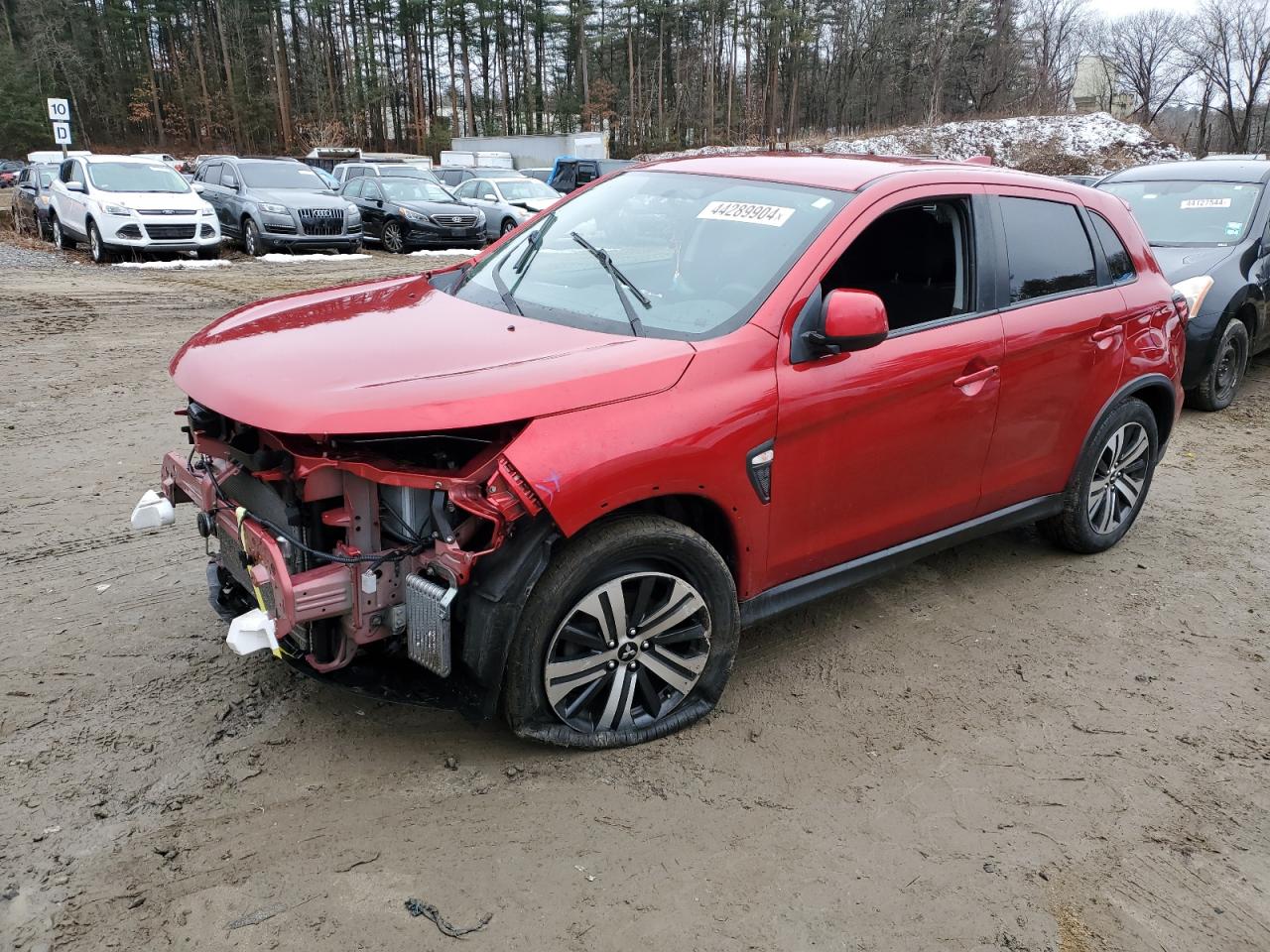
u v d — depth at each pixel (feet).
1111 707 11.52
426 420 8.22
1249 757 10.64
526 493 8.33
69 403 22.75
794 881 8.41
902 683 11.82
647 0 277.23
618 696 9.92
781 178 12.10
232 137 268.00
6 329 30.89
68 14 259.80
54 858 8.22
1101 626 13.57
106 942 7.39
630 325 10.43
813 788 9.69
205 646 11.80
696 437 9.37
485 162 130.82
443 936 7.60
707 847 8.76
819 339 10.32
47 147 242.78
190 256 53.83
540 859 8.48
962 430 12.21
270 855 8.38
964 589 14.57
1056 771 10.22
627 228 12.23
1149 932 8.09
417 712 10.59
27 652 11.51
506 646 8.84
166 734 10.01
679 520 10.25
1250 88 207.21
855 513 11.38
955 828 9.23
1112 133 137.69
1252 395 28.09
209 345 10.23
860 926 7.95
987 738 10.75
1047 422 13.60
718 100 288.71
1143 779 10.14
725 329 10.15
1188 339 24.79
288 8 281.54
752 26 272.51
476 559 8.79
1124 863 8.88
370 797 9.18
